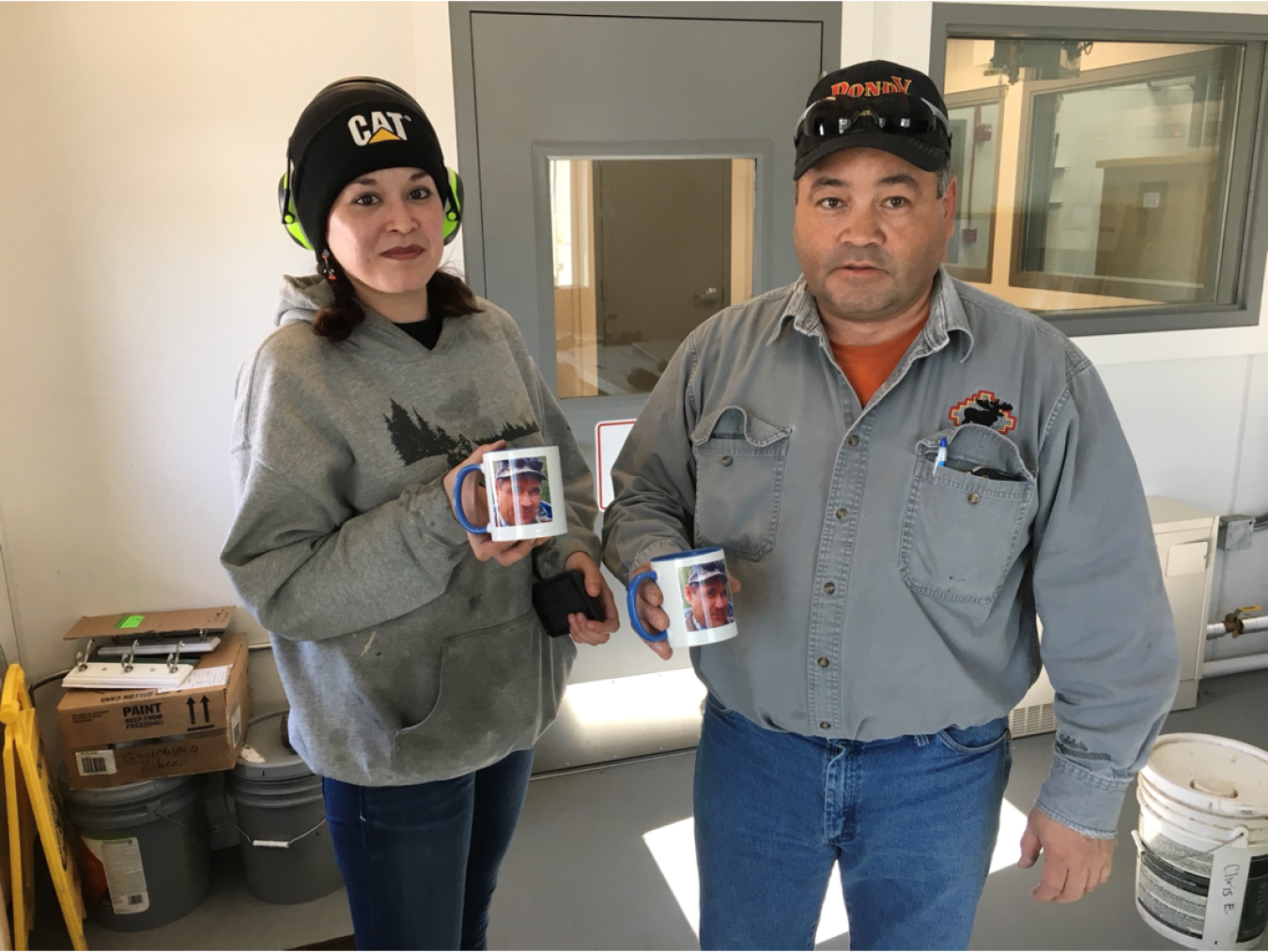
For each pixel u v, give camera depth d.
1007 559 0.92
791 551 0.98
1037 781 1.49
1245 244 1.97
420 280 0.98
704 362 1.10
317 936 1.55
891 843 1.01
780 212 1.86
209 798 1.75
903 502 0.93
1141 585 0.91
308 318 1.01
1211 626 1.53
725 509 1.02
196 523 1.70
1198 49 1.97
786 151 1.81
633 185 1.78
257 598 0.95
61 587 1.65
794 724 1.00
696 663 1.11
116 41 1.32
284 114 1.42
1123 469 0.92
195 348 1.59
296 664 1.05
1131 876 1.33
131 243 1.50
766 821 1.06
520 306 1.75
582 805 1.50
